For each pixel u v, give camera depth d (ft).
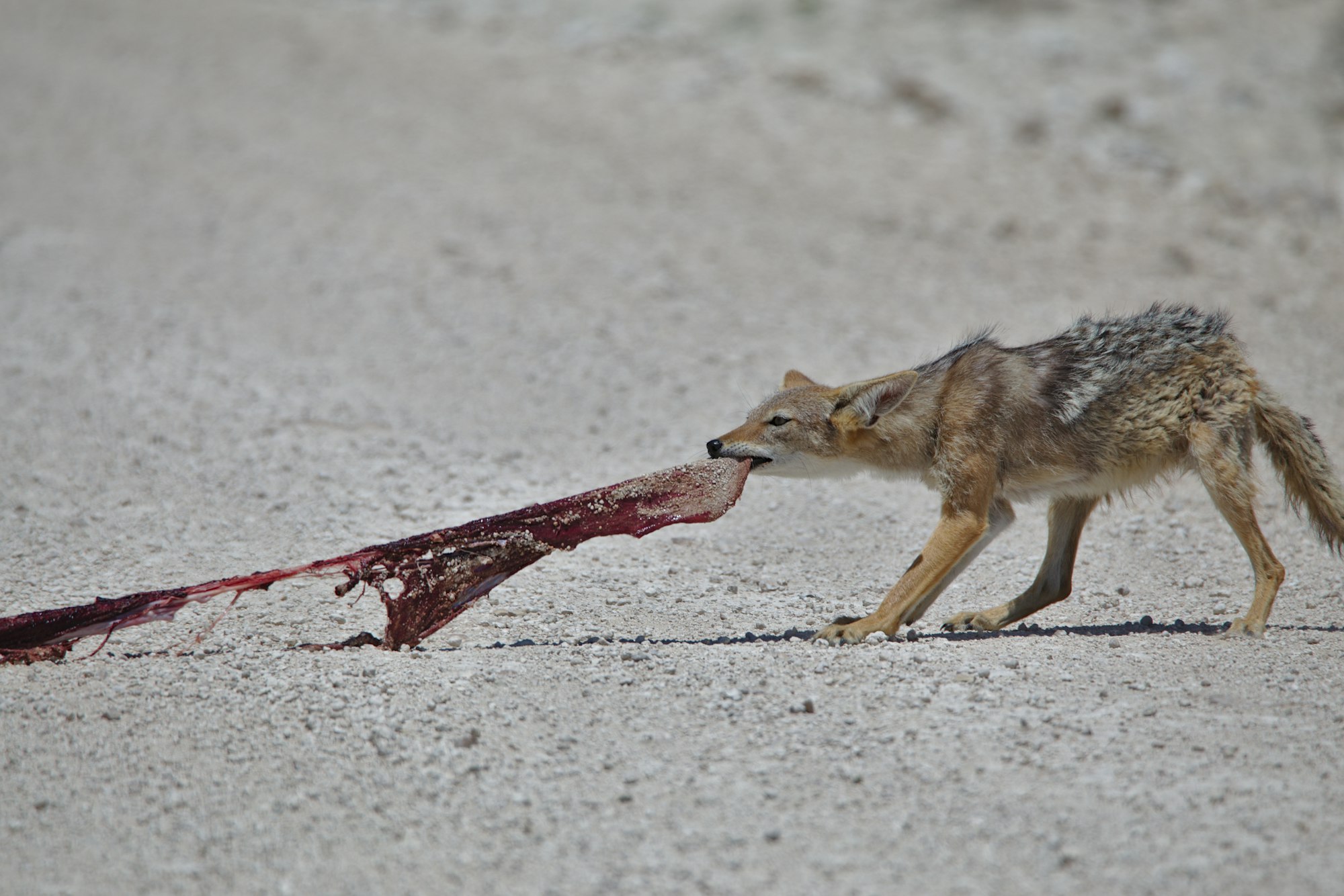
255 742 24.09
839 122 105.29
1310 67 122.01
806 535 40.83
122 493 43.21
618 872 19.86
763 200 87.92
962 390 31.45
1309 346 62.80
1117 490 32.04
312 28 131.44
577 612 33.19
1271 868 19.20
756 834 20.81
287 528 40.37
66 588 34.40
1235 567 37.37
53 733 24.36
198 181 88.33
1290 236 84.33
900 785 22.17
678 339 63.72
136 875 19.98
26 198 82.48
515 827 21.22
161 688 26.37
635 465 47.39
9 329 60.18
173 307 65.62
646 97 111.24
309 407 53.06
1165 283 73.20
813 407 32.48
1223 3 139.64
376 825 21.40
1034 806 21.24
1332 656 27.78
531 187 89.15
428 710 25.25
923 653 28.40
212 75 114.21
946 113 108.27
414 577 29.37
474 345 62.08
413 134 100.32
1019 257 77.97
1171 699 25.30
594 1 144.66
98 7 134.00
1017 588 36.40
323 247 76.59
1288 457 31.30
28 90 106.42
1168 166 97.50
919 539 40.60
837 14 135.95
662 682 26.71
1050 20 132.98
